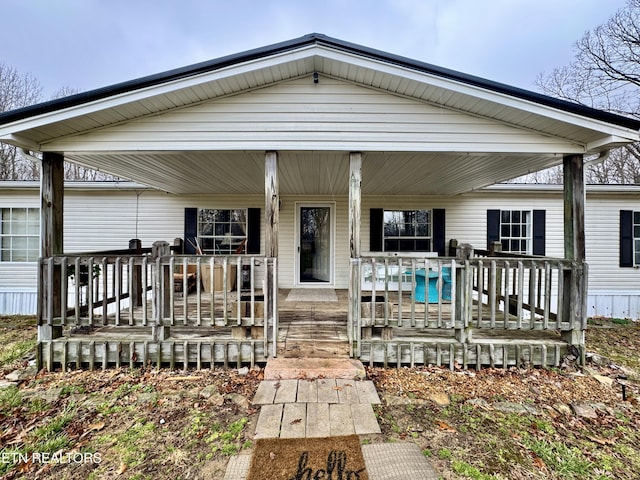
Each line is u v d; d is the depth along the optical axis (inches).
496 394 128.0
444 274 218.8
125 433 101.4
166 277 157.1
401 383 134.5
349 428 101.0
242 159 173.6
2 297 292.4
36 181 282.5
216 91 147.1
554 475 85.7
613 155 538.6
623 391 129.0
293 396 117.4
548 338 160.4
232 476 82.4
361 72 144.5
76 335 159.6
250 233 295.1
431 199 299.7
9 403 119.0
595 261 300.4
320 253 299.6
